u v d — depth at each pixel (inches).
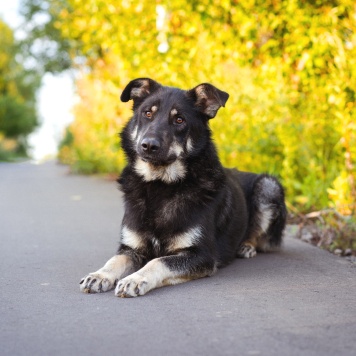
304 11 318.7
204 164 198.4
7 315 144.7
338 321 138.3
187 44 364.8
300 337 126.4
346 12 309.9
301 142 331.6
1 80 2043.6
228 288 172.9
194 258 183.8
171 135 192.4
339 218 264.4
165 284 175.9
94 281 168.7
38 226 302.4
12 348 120.7
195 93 203.9
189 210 189.5
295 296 163.0
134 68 393.1
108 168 616.1
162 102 200.4
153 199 192.1
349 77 288.2
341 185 279.4
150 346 121.3
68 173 707.4
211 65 362.0
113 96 462.9
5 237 268.5
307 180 319.9
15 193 473.4
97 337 127.2
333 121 320.5
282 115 340.5
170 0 350.0
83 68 598.9
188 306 152.3
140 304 154.6
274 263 214.8
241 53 354.6
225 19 350.3
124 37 376.2
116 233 281.7
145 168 195.6
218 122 357.4
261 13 332.8
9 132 1908.2
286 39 335.9
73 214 348.2
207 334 128.6
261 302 156.3
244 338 125.8
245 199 238.4
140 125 202.4
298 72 331.3
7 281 183.0
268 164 356.5
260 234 240.1
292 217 312.8
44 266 206.4
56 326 135.3
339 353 116.7
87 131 668.1
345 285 177.2
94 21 391.5
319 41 310.3
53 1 975.0
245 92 356.8
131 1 366.6
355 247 239.9
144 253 195.0
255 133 347.6
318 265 209.8
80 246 247.1
